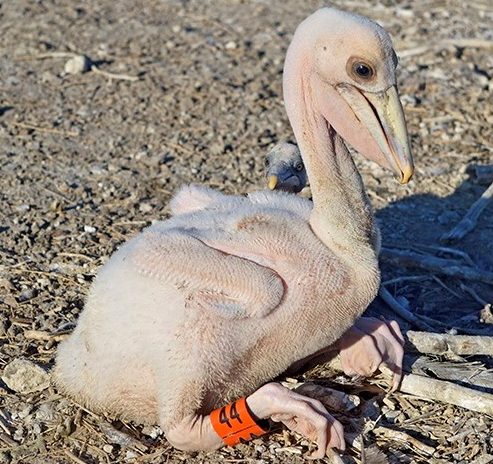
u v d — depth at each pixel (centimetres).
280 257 715
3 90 1358
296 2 1719
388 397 759
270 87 1381
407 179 712
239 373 700
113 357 704
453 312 904
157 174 1148
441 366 780
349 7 1681
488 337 810
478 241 1027
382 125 713
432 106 1316
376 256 736
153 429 735
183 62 1456
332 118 725
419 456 706
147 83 1384
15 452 718
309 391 741
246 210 750
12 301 879
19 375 778
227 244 723
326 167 728
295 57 730
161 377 688
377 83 709
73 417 741
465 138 1240
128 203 1074
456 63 1446
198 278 693
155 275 695
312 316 707
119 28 1587
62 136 1237
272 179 883
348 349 767
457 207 1096
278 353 708
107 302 705
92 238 995
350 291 718
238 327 690
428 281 949
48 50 1494
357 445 706
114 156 1189
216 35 1566
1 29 1570
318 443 688
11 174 1132
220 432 692
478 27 1591
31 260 951
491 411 736
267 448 710
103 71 1414
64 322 853
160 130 1256
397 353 771
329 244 726
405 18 1627
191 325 683
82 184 1116
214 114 1299
